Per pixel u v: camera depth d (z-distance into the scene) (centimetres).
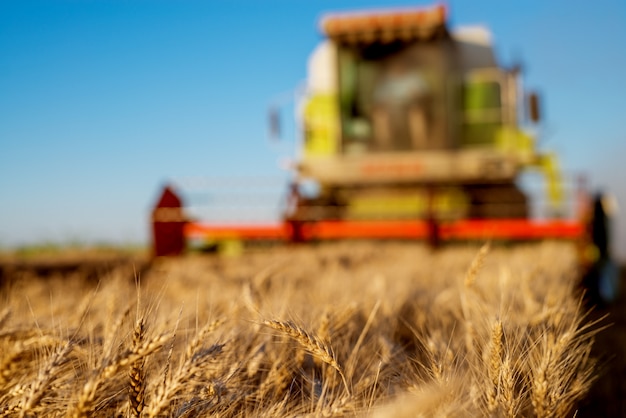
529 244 910
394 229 953
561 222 873
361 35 1021
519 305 275
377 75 1035
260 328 204
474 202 1042
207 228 1015
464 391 160
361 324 266
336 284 379
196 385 146
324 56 1146
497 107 1005
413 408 126
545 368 174
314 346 156
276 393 175
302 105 1069
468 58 1070
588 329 466
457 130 1016
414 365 202
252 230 1002
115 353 124
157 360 166
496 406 161
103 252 1314
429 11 981
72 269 861
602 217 833
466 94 1016
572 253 697
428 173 1008
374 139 1038
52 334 162
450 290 342
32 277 688
